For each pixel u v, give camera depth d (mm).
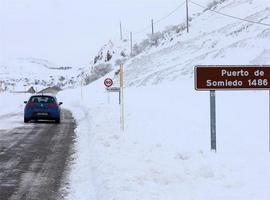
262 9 83875
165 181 8812
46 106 24859
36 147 15148
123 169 9859
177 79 61812
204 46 76938
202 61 64312
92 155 12633
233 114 20531
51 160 12617
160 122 19391
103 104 36406
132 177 9055
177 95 38438
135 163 10477
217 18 94312
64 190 9250
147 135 15359
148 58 91500
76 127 22156
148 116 22547
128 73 88812
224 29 82062
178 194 7898
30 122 25438
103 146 13531
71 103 50406
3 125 23422
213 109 11453
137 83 72500
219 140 13422
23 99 54438
